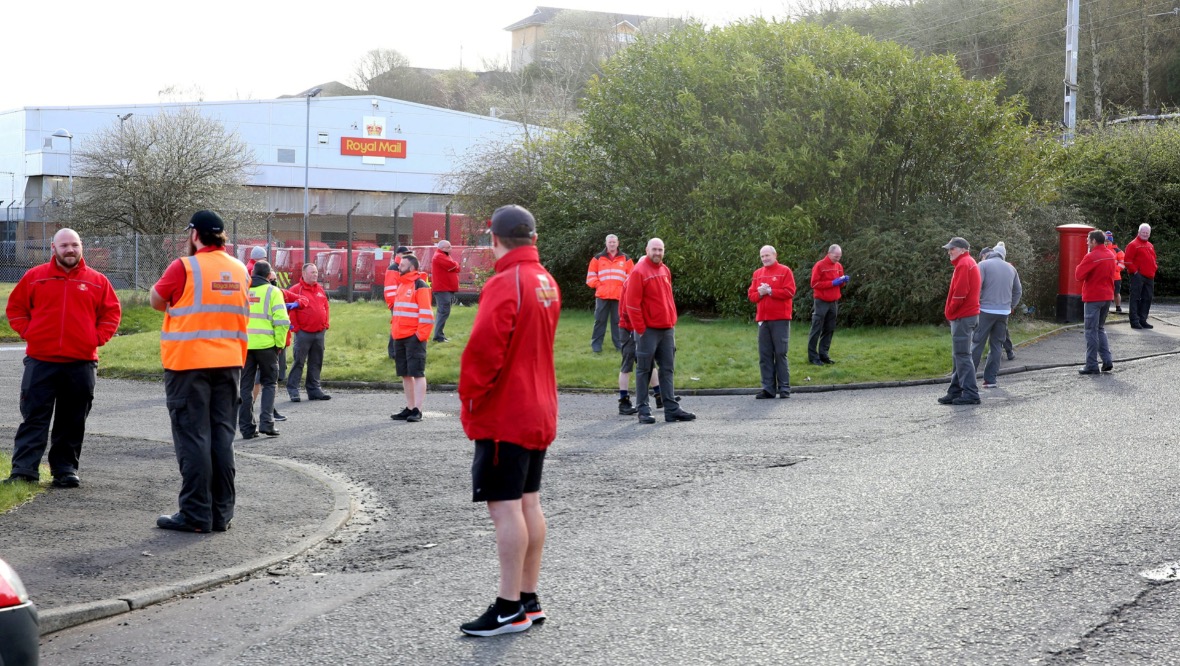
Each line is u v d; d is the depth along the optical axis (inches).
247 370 458.6
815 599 204.2
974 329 516.7
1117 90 2098.9
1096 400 473.7
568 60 3572.8
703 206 921.5
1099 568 218.2
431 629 194.2
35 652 126.3
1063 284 836.6
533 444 193.5
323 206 2539.4
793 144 870.4
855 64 882.1
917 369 617.9
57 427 326.6
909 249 799.1
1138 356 634.8
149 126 1876.2
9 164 2327.8
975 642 178.2
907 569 222.4
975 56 2337.6
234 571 236.4
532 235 199.9
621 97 988.6
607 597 210.5
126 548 255.0
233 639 192.1
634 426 465.4
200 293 276.7
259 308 458.6
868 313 822.5
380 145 2568.9
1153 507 269.3
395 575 234.4
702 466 356.8
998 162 856.9
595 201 1085.8
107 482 331.0
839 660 171.8
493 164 1307.8
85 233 1798.7
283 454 411.5
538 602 197.3
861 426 438.6
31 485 319.3
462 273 1269.7
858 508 281.6
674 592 212.4
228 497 279.7
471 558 247.9
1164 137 1312.7
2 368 762.8
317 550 261.7
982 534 248.4
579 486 328.8
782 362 559.2
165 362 276.7
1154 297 1266.0
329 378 673.0
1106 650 173.5
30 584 222.5
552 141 1230.9
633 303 469.1
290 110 2485.2
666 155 972.6
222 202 1866.4
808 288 847.1
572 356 706.8
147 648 188.5
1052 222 874.8
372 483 349.7
